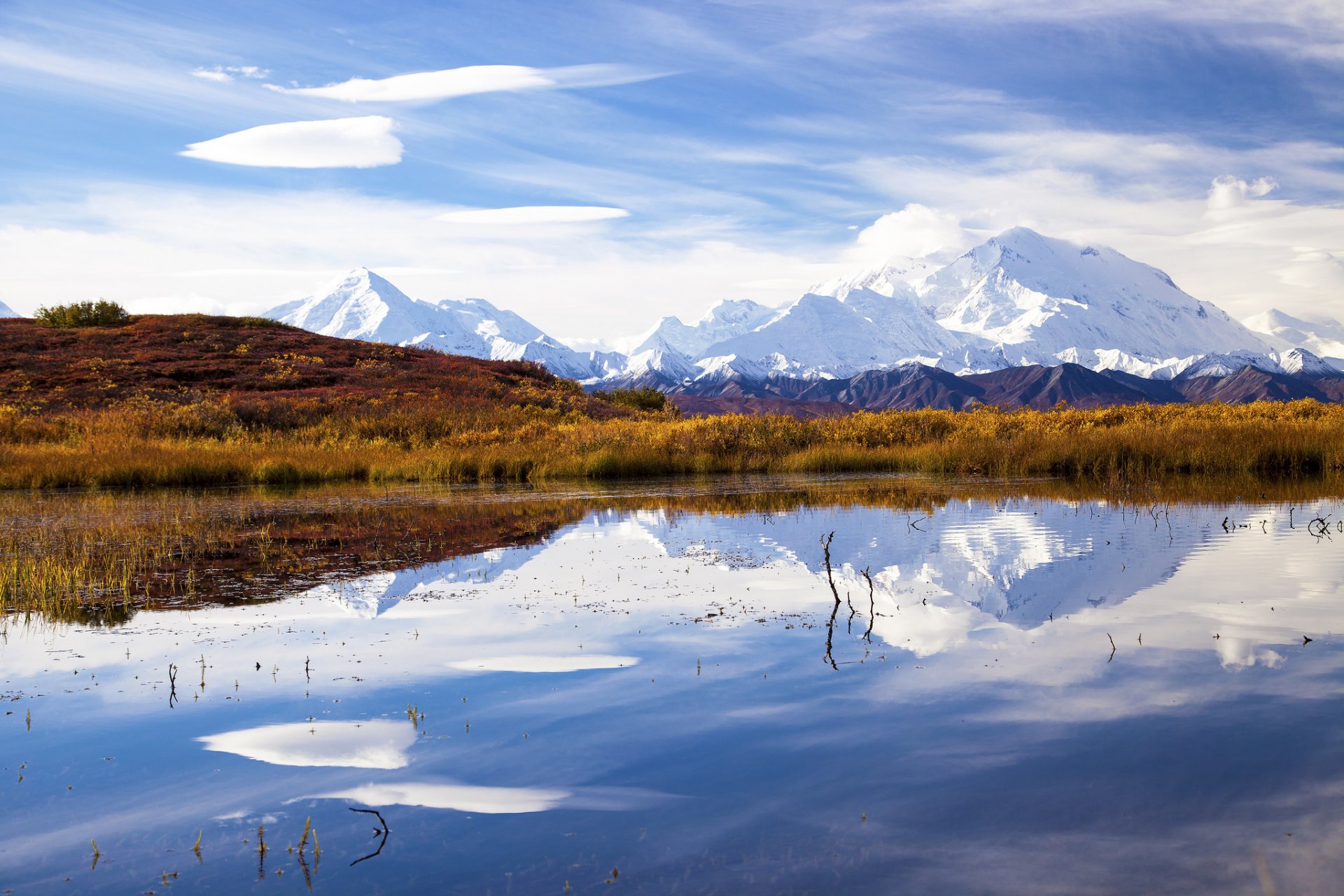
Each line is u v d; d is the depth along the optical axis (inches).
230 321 2087.8
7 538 511.2
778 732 195.2
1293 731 187.2
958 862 140.7
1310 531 455.2
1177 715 197.6
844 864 140.3
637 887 135.3
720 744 189.0
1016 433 1078.4
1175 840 145.0
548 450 1066.7
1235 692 212.5
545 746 190.7
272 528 551.5
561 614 312.3
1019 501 629.0
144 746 197.0
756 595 338.0
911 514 565.6
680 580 369.1
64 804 169.0
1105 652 249.0
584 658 256.2
